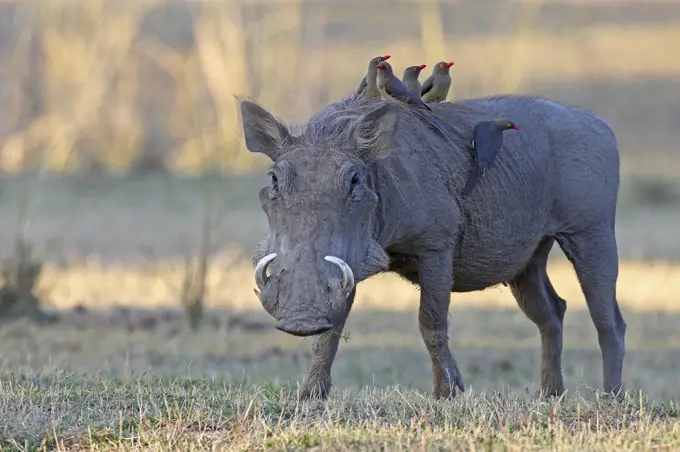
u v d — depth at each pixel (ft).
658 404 94.53
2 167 348.38
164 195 314.35
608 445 75.00
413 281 100.07
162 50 432.66
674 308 192.95
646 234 280.31
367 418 85.76
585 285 107.65
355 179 81.76
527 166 102.42
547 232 105.91
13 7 460.14
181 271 221.25
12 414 84.64
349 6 532.73
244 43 361.30
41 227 273.75
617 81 473.67
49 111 370.53
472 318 184.75
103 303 191.62
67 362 130.93
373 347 156.25
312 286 76.38
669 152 399.44
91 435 81.25
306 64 437.58
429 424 81.71
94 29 390.83
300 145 84.17
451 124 98.78
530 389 112.78
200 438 80.07
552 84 467.93
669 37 529.04
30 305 175.01
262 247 84.53
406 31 506.48
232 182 317.63
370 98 92.79
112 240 258.98
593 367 143.64
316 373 95.50
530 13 492.13
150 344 154.71
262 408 87.97
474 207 98.27
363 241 82.28
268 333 166.50
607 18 564.71
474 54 461.78
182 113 392.68
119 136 373.61
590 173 105.91
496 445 74.64
